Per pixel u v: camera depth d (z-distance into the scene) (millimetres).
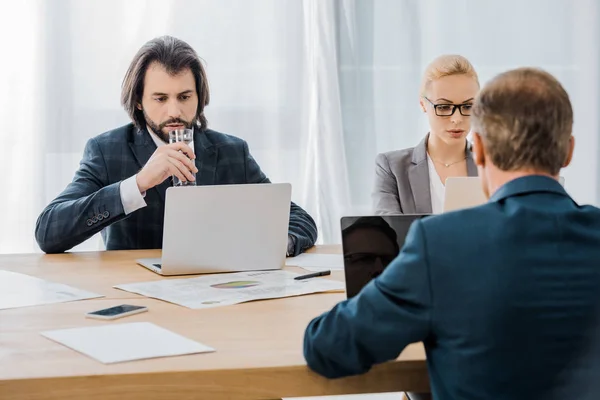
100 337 1221
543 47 3391
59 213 1972
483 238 967
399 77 3289
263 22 3195
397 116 3299
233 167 2307
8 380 1036
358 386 1108
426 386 1119
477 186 1753
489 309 946
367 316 985
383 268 1351
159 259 1924
